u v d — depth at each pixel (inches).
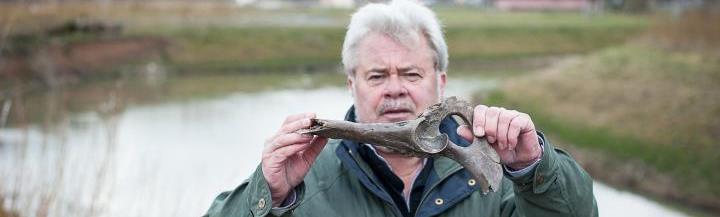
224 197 96.7
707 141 445.4
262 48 1234.0
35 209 176.9
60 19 859.4
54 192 177.3
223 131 569.9
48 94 630.5
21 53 714.8
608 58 669.3
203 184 355.9
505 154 84.4
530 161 83.7
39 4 583.5
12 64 695.7
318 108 711.1
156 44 1140.5
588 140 501.7
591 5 2095.2
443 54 95.1
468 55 1323.8
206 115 657.0
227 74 1098.1
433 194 91.9
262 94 831.1
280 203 86.9
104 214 198.1
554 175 83.4
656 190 413.4
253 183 85.0
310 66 1184.2
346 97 801.6
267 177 83.9
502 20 1696.6
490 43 1402.6
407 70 91.1
